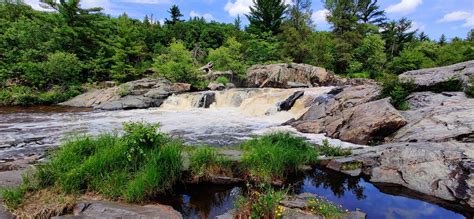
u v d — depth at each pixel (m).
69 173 5.92
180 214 5.50
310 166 8.37
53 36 32.25
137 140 6.74
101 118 17.67
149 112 20.30
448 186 6.51
